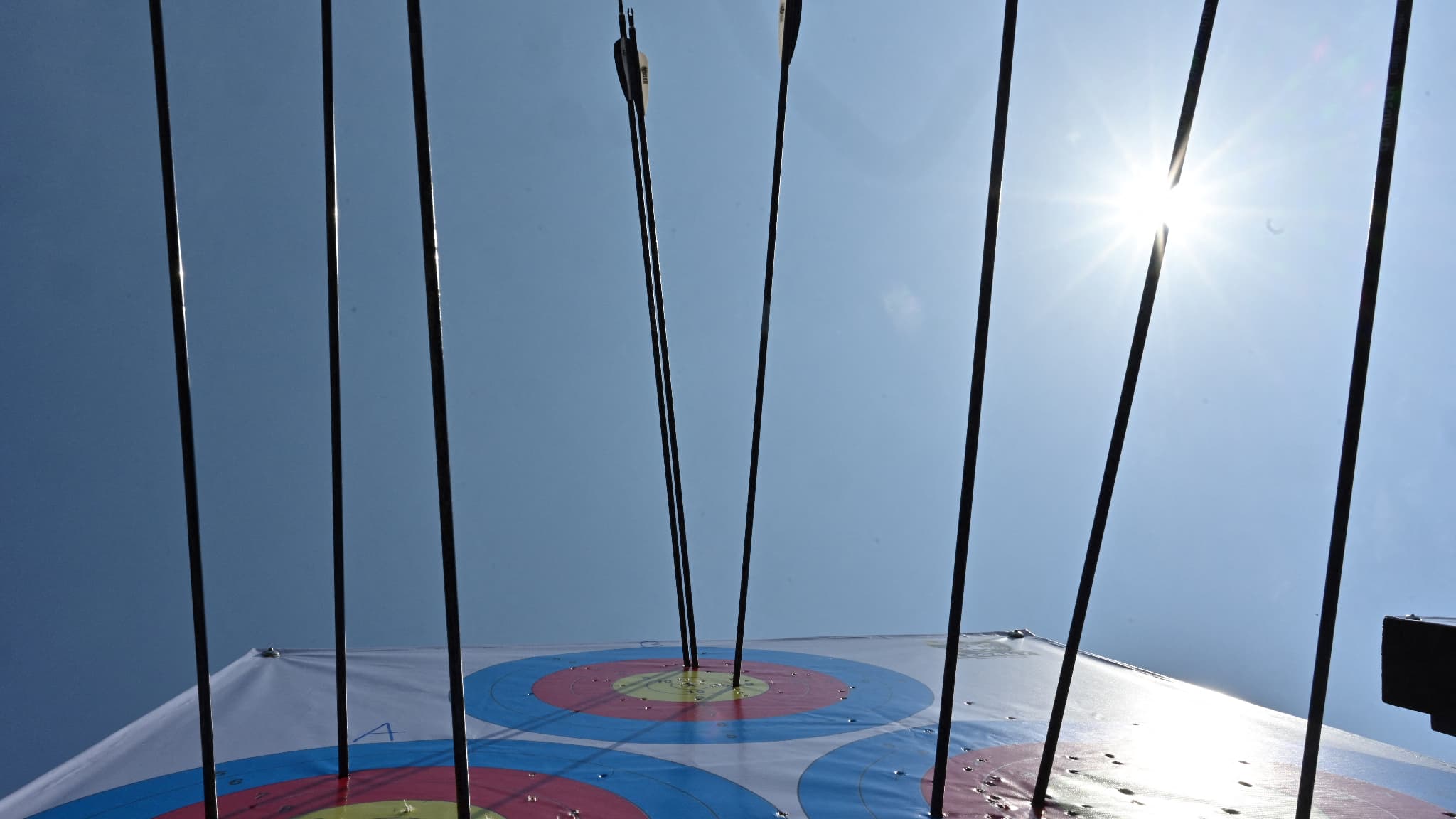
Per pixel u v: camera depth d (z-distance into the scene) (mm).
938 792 1381
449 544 1057
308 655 2500
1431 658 1252
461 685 1072
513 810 1367
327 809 1376
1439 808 1458
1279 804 1461
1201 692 2166
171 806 1396
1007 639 2883
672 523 2426
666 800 1416
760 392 2102
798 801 1418
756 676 2322
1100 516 1378
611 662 2500
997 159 1340
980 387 1361
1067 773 1580
